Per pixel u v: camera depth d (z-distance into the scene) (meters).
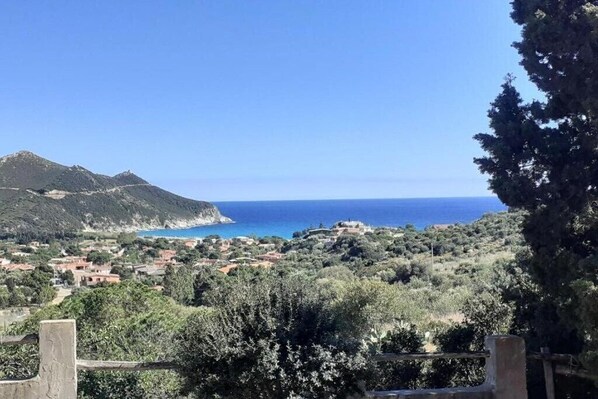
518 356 5.70
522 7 6.39
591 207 6.09
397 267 32.28
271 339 4.95
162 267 66.25
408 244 45.69
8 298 39.50
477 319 7.50
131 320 8.71
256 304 5.22
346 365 4.99
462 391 5.54
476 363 7.27
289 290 5.41
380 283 15.23
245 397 4.98
